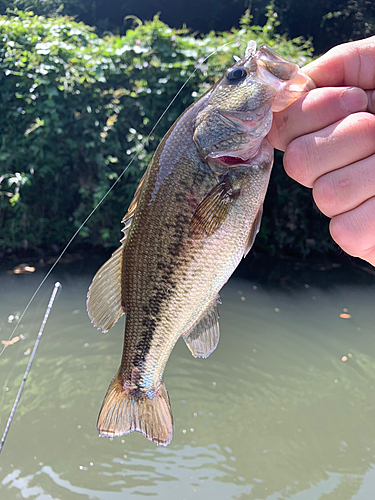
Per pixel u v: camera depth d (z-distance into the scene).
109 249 1.13
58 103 1.10
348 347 0.77
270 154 0.23
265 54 0.22
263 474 0.53
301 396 0.65
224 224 0.23
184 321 0.25
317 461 0.55
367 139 0.17
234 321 0.84
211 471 0.53
